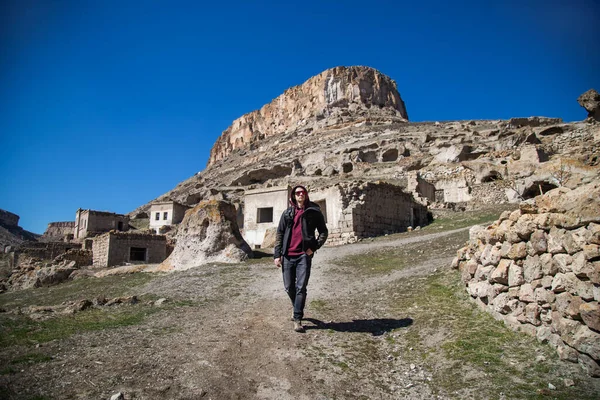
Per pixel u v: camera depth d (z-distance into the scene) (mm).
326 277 10086
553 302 4598
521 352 4664
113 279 13938
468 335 5285
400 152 55469
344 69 132250
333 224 19531
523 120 51750
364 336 5676
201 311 7082
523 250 5191
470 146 42312
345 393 4109
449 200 30438
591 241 4078
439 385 4266
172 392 3857
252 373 4410
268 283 9625
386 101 129250
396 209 21891
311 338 5551
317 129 109438
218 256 14031
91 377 4121
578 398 3664
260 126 155625
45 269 17016
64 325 6176
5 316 6867
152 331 5789
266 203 24828
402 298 7309
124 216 52938
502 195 24953
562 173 19812
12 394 3674
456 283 7492
